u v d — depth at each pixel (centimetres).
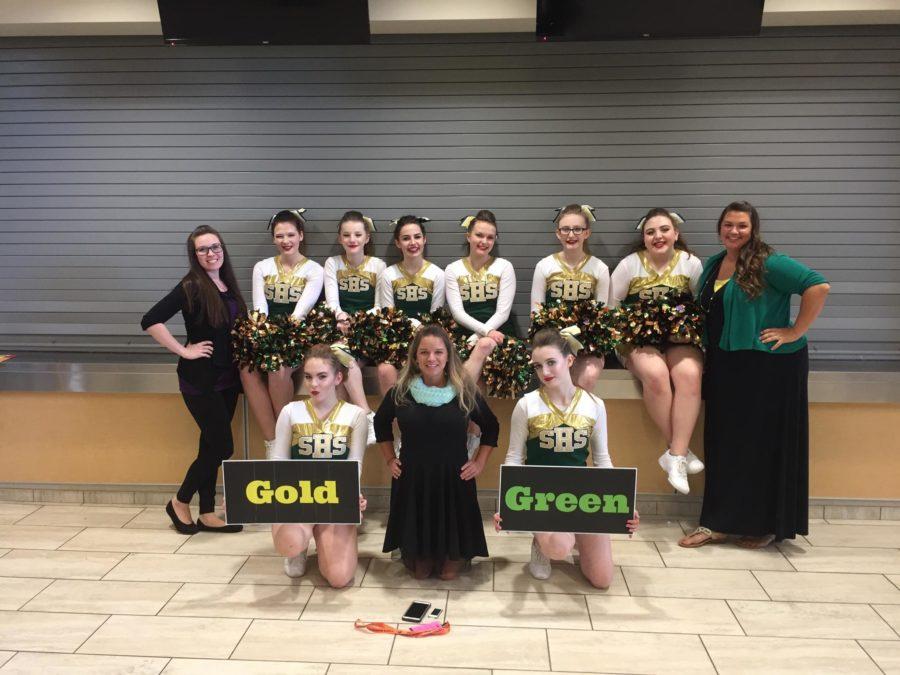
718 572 328
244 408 406
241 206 449
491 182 440
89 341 464
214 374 362
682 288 382
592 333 362
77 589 309
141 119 444
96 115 445
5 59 443
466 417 303
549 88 429
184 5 402
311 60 435
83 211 454
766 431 342
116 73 441
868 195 424
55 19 416
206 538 365
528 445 313
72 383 400
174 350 353
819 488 387
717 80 421
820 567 333
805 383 342
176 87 440
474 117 435
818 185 425
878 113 416
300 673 250
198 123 443
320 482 292
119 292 460
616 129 430
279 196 447
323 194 446
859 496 385
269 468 292
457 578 321
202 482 370
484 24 415
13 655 259
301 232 427
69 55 440
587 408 308
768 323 339
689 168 429
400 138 439
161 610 292
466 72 431
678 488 355
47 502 413
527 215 441
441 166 440
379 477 404
